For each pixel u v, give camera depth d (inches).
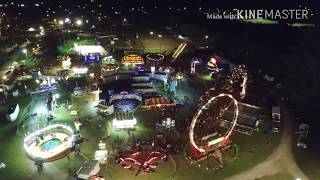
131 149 2361.0
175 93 3225.9
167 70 3595.0
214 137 2317.9
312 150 2395.4
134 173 2132.1
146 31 5861.2
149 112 2901.1
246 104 2955.2
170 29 6023.6
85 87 3253.0
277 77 3663.9
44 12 7657.5
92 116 2822.3
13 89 3196.4
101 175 2110.0
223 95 2294.5
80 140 2460.6
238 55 4355.3
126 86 3376.0
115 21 6722.4
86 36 5285.4
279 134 2593.5
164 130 2625.5
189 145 2416.3
